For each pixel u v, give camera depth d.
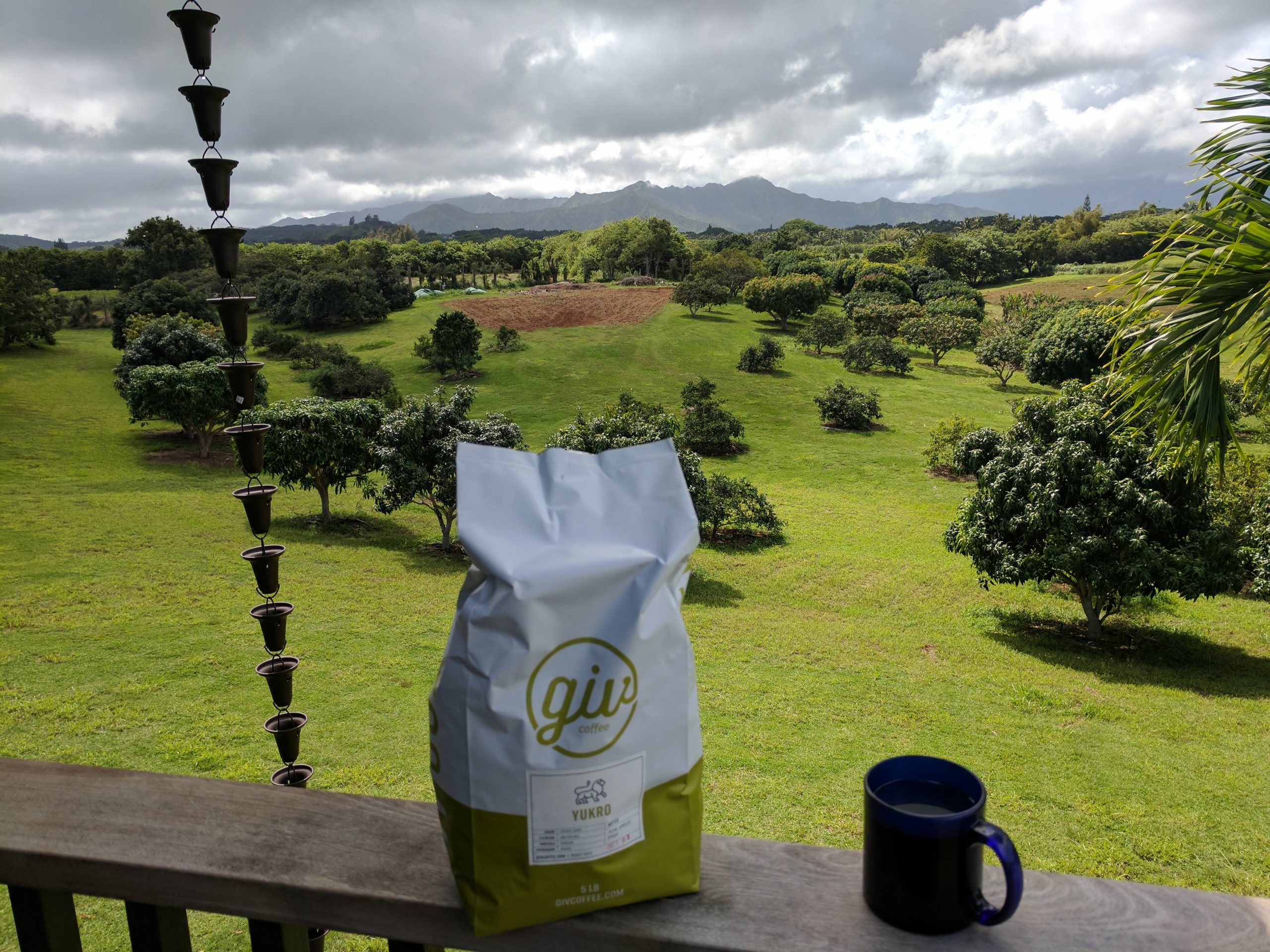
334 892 1.01
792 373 50.34
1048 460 15.82
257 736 10.23
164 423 37.53
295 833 1.14
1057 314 53.19
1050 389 48.09
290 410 22.47
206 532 21.27
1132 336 4.80
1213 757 11.10
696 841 0.96
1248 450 30.11
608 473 0.98
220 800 1.22
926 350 62.25
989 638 16.83
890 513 27.17
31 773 1.31
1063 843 8.72
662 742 0.91
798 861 1.05
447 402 21.80
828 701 12.72
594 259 122.50
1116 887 0.99
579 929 0.93
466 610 0.88
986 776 10.30
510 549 0.87
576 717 0.85
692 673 0.94
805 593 19.58
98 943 6.37
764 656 14.80
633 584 0.88
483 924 0.89
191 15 1.99
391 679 12.42
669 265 114.94
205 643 13.41
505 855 0.87
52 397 42.12
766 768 10.25
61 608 14.68
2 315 51.91
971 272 107.06
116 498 24.61
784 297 65.12
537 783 0.85
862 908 0.96
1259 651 16.48
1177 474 14.85
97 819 1.18
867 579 20.67
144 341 38.47
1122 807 9.55
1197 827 9.13
